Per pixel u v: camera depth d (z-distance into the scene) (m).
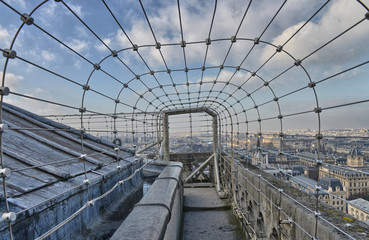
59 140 5.02
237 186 7.69
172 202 3.50
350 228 2.66
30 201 2.30
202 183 10.72
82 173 3.62
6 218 1.44
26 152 3.54
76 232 2.88
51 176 3.09
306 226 3.10
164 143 10.38
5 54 1.55
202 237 6.03
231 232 6.25
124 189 4.86
